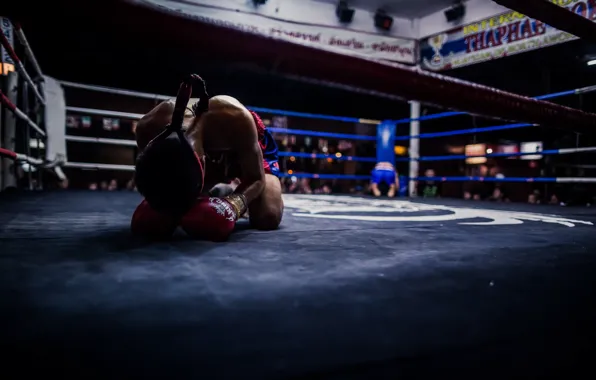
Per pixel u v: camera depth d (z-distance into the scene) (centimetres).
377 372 70
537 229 280
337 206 496
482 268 149
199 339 82
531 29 832
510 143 1427
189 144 175
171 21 77
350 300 108
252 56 88
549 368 72
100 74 1000
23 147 623
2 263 140
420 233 245
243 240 201
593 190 707
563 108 147
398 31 1034
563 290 121
